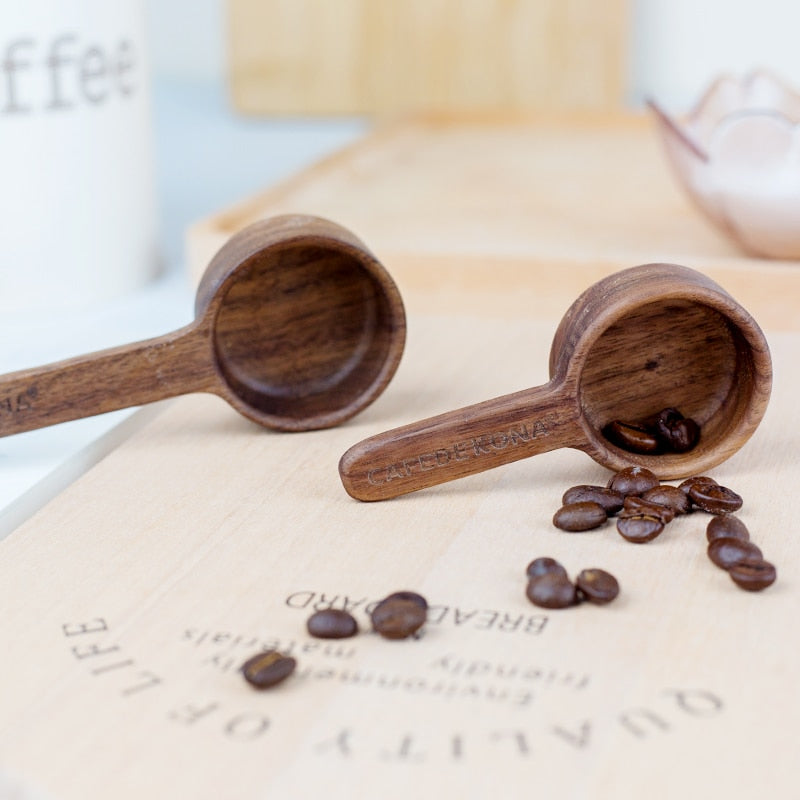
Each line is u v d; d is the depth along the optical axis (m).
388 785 0.35
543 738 0.36
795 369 0.53
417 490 0.45
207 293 0.47
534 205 0.67
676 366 0.46
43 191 0.56
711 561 0.42
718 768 0.36
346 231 0.48
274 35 0.97
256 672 0.38
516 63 0.93
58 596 0.41
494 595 0.41
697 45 0.93
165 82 1.05
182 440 0.49
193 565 0.42
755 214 0.56
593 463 0.47
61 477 0.48
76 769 0.36
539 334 0.57
